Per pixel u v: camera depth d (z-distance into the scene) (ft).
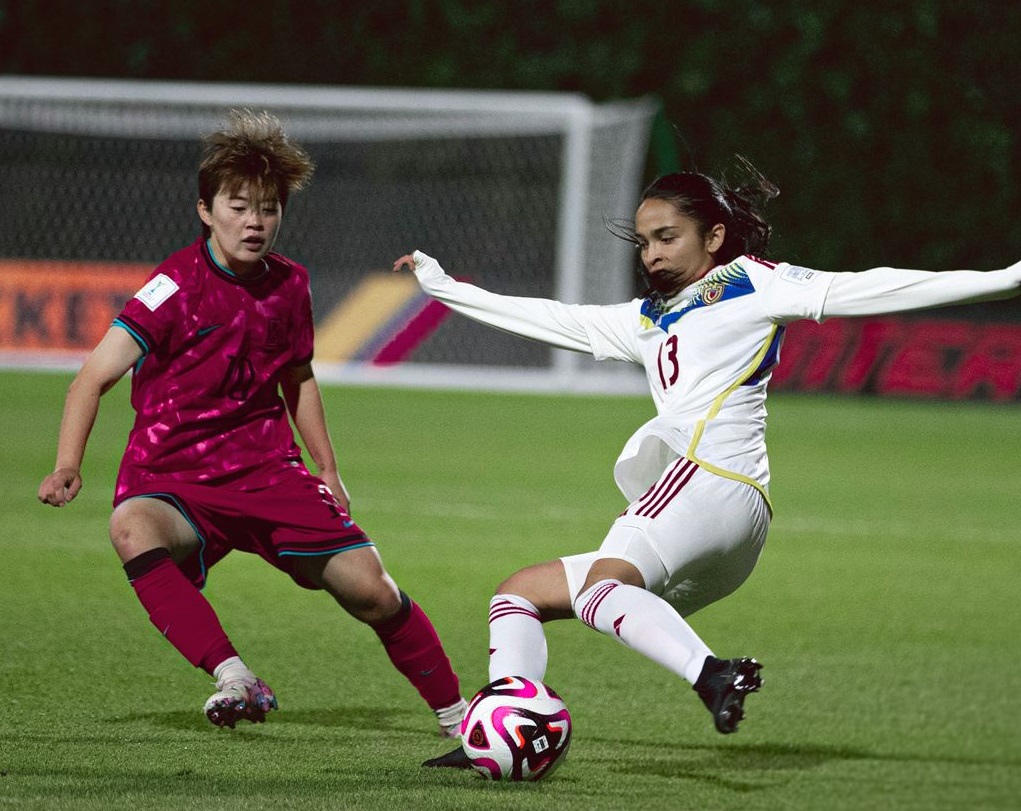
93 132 222.48
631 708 50.42
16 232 225.56
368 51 251.80
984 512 109.60
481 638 62.54
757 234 43.21
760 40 247.50
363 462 125.90
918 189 251.19
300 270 46.50
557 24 249.96
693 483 40.55
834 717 49.85
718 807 37.88
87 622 62.85
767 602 73.31
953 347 208.95
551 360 212.43
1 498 100.78
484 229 237.66
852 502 112.98
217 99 204.33
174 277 43.98
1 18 245.24
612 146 207.41
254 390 45.14
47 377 197.98
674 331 42.32
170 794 37.45
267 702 39.88
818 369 210.79
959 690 54.49
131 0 247.70
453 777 40.14
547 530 94.38
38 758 41.50
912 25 246.27
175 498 44.14
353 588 44.32
